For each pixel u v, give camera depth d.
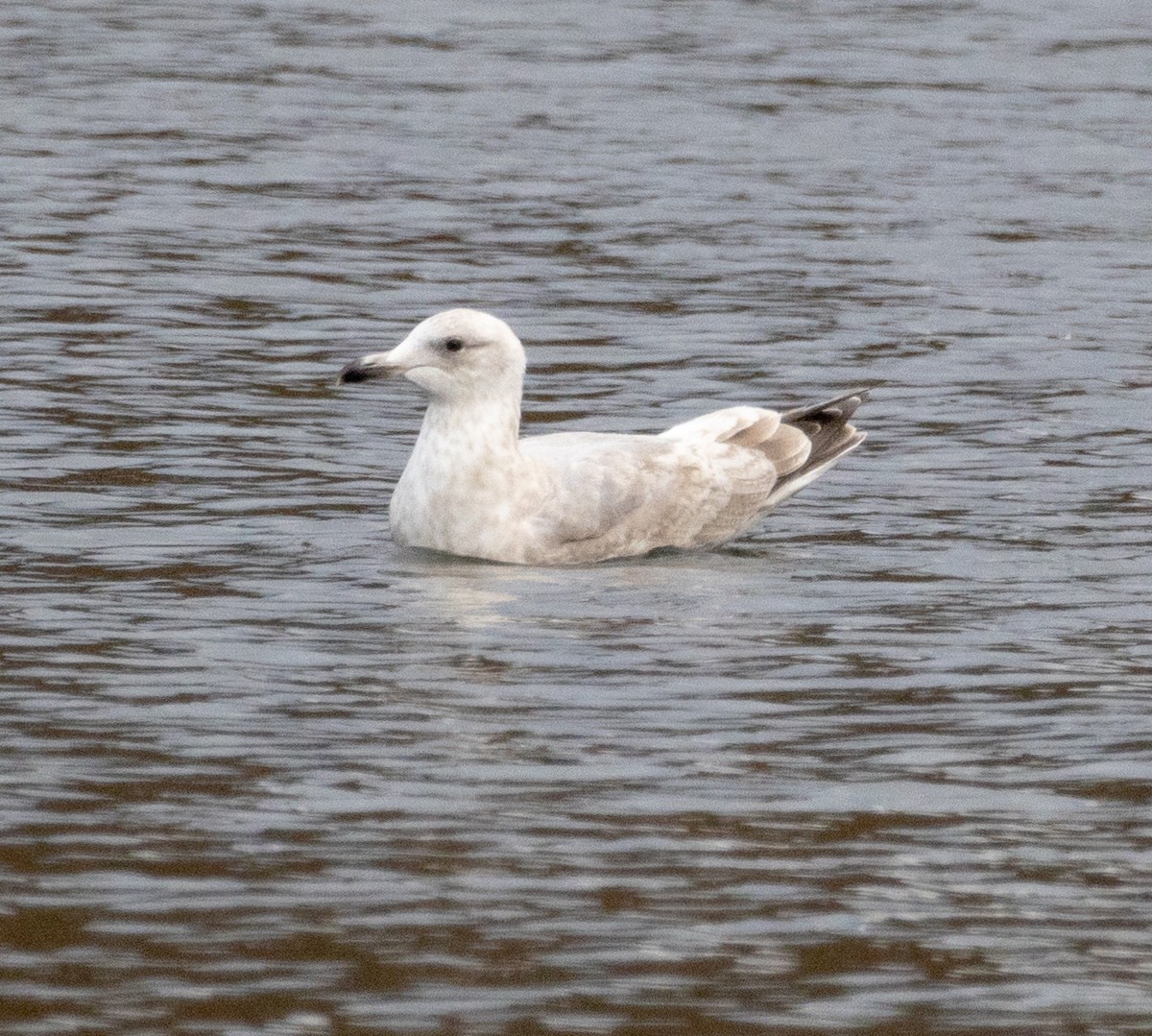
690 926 8.87
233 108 31.62
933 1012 8.22
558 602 13.44
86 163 27.75
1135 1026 8.13
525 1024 8.05
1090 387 19.30
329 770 10.45
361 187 27.14
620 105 32.66
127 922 8.78
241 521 15.07
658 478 14.88
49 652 12.12
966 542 15.02
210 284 22.34
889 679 12.03
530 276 23.16
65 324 20.52
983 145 30.56
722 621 13.09
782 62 36.25
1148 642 12.78
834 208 26.69
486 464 14.45
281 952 8.55
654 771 10.55
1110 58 37.22
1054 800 10.30
